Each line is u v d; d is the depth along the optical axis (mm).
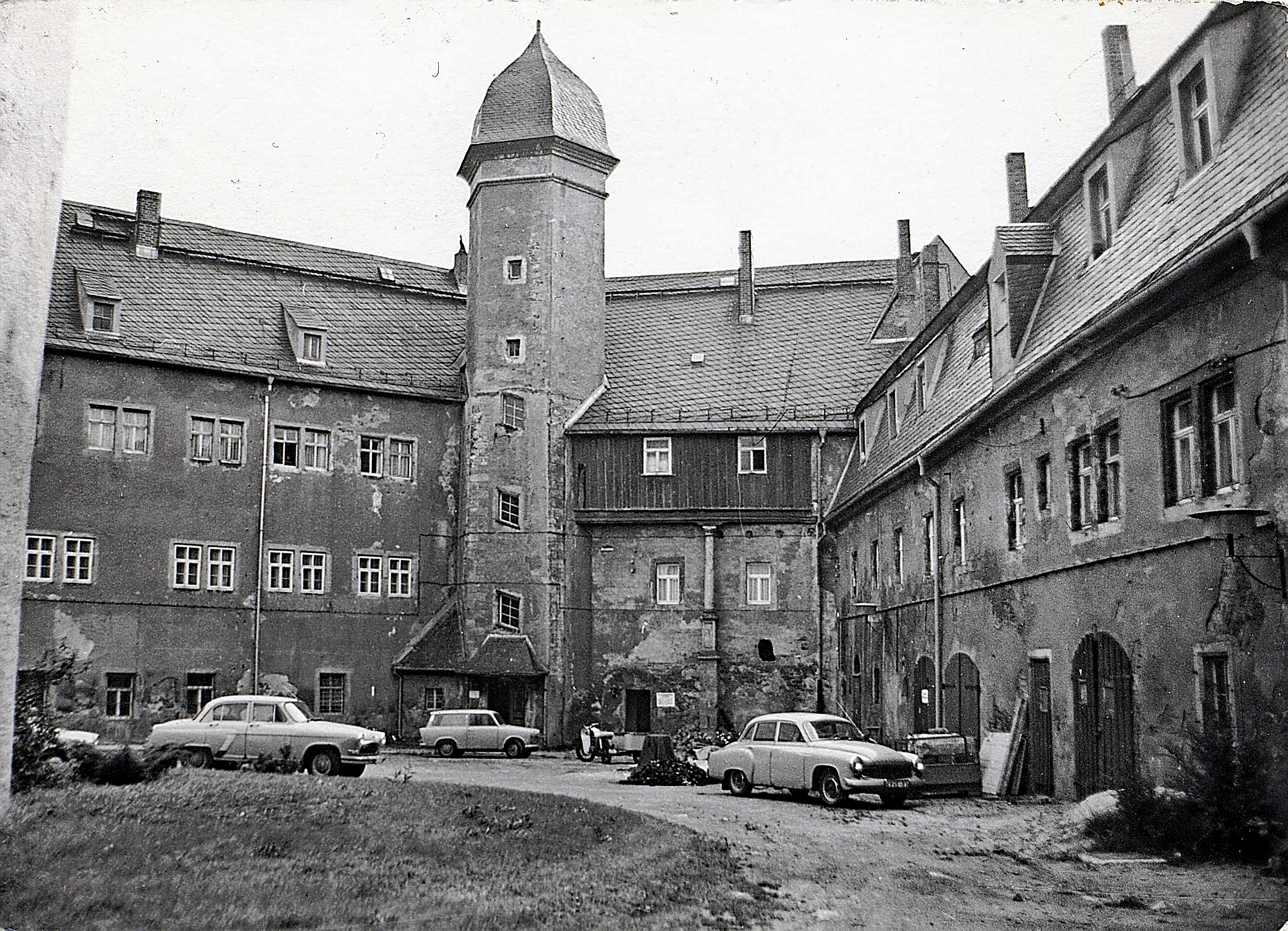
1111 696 17766
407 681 42312
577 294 44969
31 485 35875
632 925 10359
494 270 44594
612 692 43188
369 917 10203
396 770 28172
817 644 42250
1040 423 20812
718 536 43500
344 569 42031
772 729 22500
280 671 40344
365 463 43188
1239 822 13398
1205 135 16625
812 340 46906
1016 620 21859
